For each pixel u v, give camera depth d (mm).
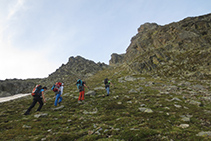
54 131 5730
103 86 23859
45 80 64438
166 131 4980
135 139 4438
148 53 54406
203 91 15484
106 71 65312
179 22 65500
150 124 5789
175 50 48219
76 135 5148
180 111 8195
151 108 9156
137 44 75750
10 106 13789
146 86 20891
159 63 43375
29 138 5031
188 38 49906
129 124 6000
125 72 45438
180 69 33062
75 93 18953
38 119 7629
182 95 13812
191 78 26016
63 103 12523
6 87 52438
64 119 7570
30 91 51250
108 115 7926
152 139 4348
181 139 4246
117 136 4746
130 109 9109
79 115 8359
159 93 15102
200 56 35344
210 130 5117
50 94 22688
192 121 6285
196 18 63812
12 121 7465
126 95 14531
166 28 64375
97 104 11297
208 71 27016
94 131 5453
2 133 5602
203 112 7906
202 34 49500
